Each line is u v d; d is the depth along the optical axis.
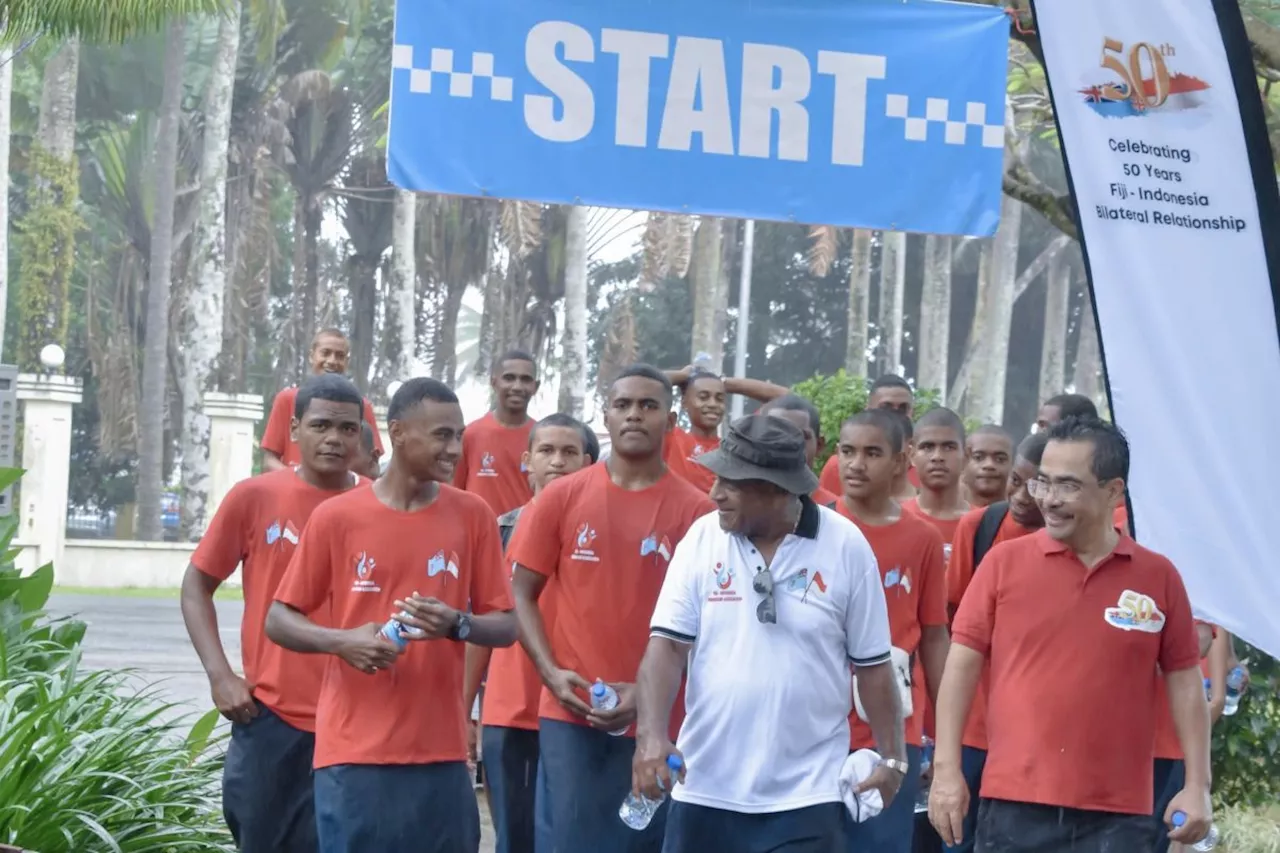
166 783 7.98
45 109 42.91
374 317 53.62
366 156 50.97
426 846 6.85
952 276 58.59
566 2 9.21
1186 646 6.34
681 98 9.34
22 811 7.12
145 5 16.41
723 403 11.57
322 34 47.53
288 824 7.68
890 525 8.01
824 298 58.62
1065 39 8.25
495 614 7.03
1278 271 8.20
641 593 7.76
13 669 8.67
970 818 8.52
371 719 6.81
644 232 48.16
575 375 45.44
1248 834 11.73
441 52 9.09
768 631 6.04
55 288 43.66
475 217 52.09
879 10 9.57
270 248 49.22
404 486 6.97
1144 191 8.23
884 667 6.16
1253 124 8.28
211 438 33.16
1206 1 8.28
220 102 41.31
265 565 7.73
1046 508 6.38
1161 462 8.05
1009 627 6.43
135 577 33.41
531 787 8.68
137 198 49.97
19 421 35.91
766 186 9.45
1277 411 8.12
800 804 5.98
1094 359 55.56
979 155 9.70
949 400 55.56
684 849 6.12
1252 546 8.02
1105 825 6.27
